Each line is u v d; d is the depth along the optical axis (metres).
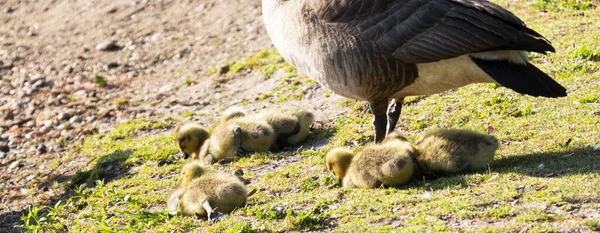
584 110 12.81
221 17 24.42
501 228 8.80
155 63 22.36
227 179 11.20
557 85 10.78
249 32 22.92
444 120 13.81
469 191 10.09
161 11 25.91
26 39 25.64
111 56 23.34
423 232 9.01
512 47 10.66
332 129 14.56
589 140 11.42
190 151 14.31
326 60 11.71
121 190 13.25
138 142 16.06
